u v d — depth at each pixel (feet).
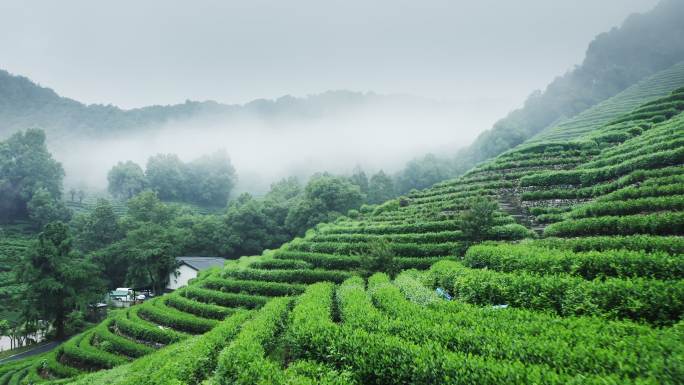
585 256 57.72
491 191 154.20
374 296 68.95
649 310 40.81
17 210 338.54
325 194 286.46
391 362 37.06
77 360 104.37
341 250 136.05
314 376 38.09
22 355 142.51
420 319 46.98
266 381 36.58
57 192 358.02
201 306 117.39
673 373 25.40
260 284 123.54
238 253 292.20
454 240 119.14
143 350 100.53
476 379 29.58
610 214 86.07
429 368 33.06
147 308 124.88
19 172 341.21
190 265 227.61
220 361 46.85
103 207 276.62
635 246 63.72
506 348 34.30
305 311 60.70
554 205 124.77
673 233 68.74
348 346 42.32
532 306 52.75
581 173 131.54
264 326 62.44
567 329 37.17
